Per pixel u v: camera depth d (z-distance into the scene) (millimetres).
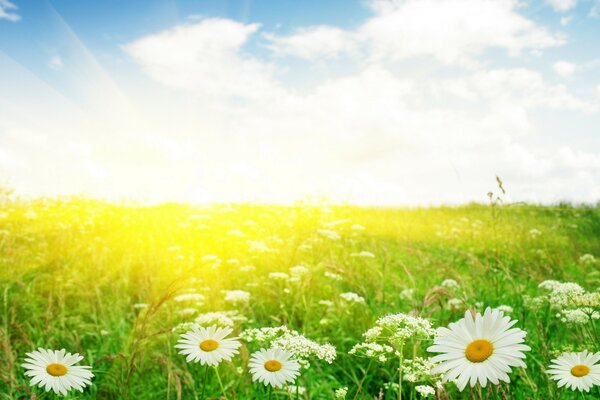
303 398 3193
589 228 11656
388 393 2887
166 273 7070
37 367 2119
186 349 2197
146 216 12977
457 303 4004
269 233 10055
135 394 3764
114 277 7035
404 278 6520
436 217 14859
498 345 1541
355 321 5027
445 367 1574
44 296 6086
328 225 8531
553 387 2904
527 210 14320
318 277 6273
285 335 2357
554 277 6164
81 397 3463
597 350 2922
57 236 8977
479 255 8273
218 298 5461
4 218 10141
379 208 17047
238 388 3479
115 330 4906
